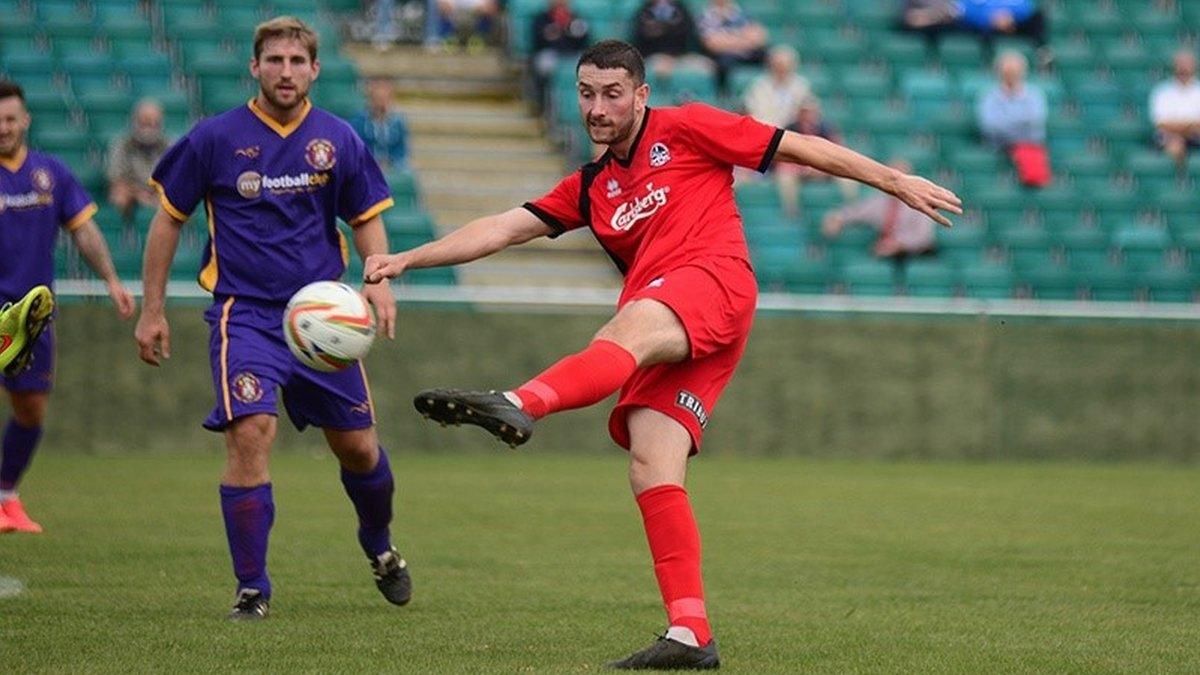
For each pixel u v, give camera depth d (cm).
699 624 1556
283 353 1933
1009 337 4569
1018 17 6262
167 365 4175
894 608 2059
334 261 1992
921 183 1622
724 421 4459
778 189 5266
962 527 3023
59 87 5241
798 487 3728
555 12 5675
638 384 1617
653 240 1639
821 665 1619
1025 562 2545
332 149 1956
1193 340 4647
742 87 5622
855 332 4503
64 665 1538
